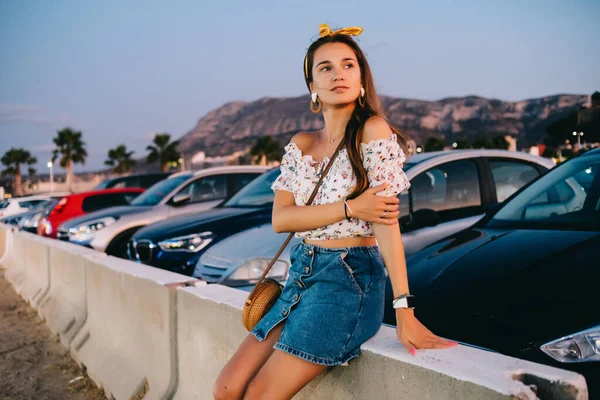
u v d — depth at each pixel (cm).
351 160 199
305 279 199
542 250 295
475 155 526
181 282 330
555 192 375
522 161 554
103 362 422
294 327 191
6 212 2097
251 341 206
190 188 895
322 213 196
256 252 462
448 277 297
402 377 173
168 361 325
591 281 248
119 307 402
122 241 862
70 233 889
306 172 212
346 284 192
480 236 355
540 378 150
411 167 493
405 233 454
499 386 146
